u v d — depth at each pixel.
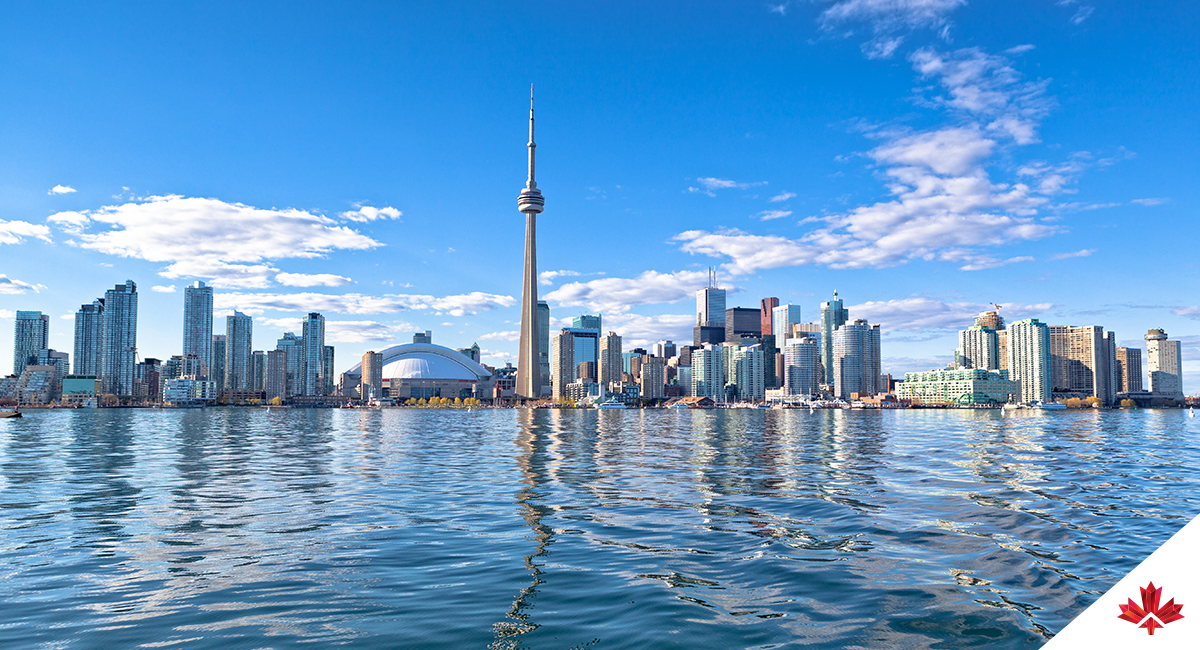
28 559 23.17
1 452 75.44
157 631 16.05
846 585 19.83
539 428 161.38
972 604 17.95
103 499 37.53
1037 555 23.39
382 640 15.43
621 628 16.22
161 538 26.69
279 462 62.12
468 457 68.25
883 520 30.22
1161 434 118.69
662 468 55.53
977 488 41.16
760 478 47.41
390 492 40.47
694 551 24.30
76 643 15.27
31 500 37.25
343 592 19.22
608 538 26.61
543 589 19.50
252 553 24.05
